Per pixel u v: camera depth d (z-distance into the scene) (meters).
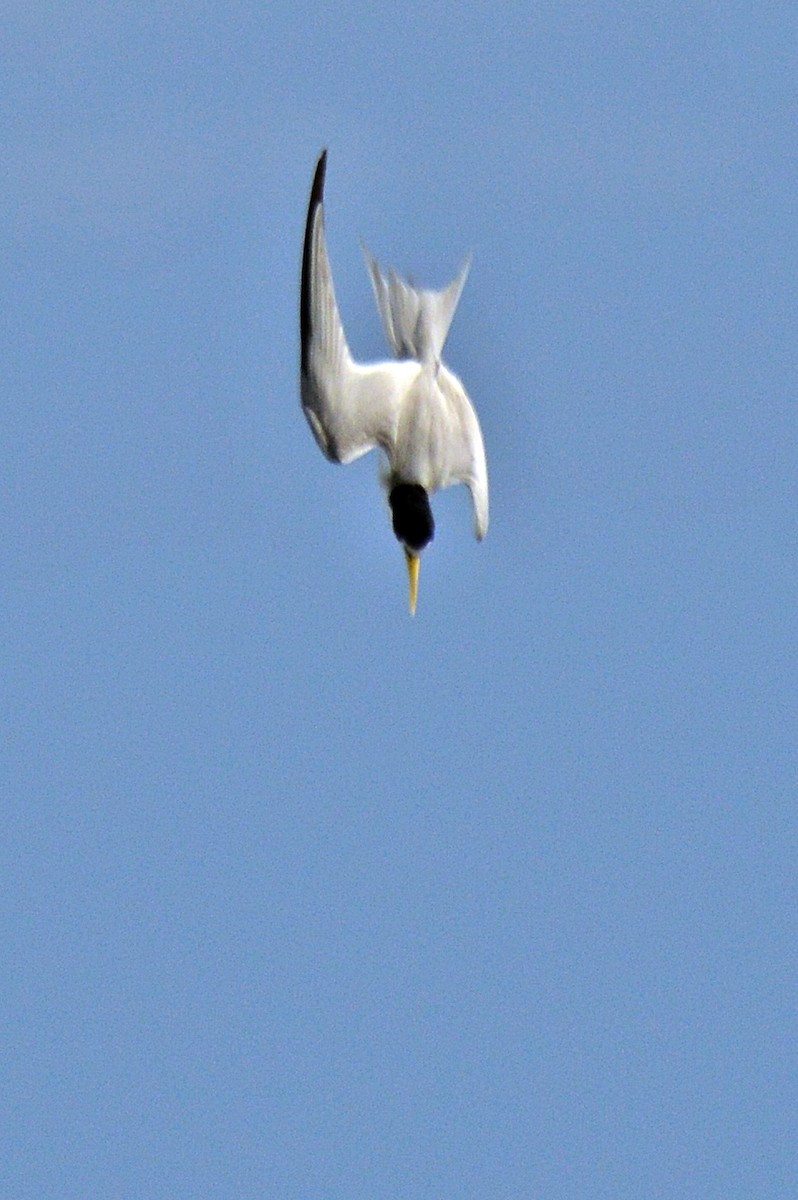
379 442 15.73
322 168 14.52
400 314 16.27
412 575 16.08
